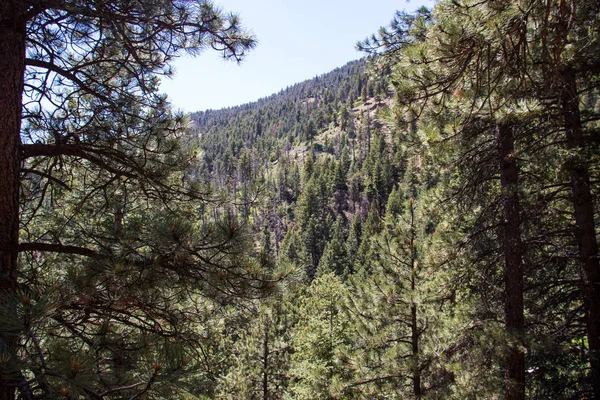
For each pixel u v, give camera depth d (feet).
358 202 266.57
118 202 14.67
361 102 522.88
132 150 14.07
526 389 24.43
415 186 195.42
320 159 397.60
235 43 14.05
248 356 44.88
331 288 57.06
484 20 9.35
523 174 24.11
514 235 22.63
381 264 27.20
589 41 13.24
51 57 12.46
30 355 7.01
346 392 26.12
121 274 9.70
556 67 10.51
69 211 15.64
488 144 24.23
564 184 21.61
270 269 11.72
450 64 10.52
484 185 25.41
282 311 45.11
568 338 22.34
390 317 26.61
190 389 11.67
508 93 12.17
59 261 13.19
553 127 21.47
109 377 8.87
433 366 24.25
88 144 12.40
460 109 15.56
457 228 26.04
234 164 367.86
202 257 11.12
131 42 12.87
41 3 9.86
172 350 10.49
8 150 10.07
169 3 11.78
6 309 6.58
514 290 22.43
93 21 11.76
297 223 230.48
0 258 9.77
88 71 14.37
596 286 20.80
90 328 12.11
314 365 44.55
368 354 26.14
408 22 23.99
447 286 25.34
